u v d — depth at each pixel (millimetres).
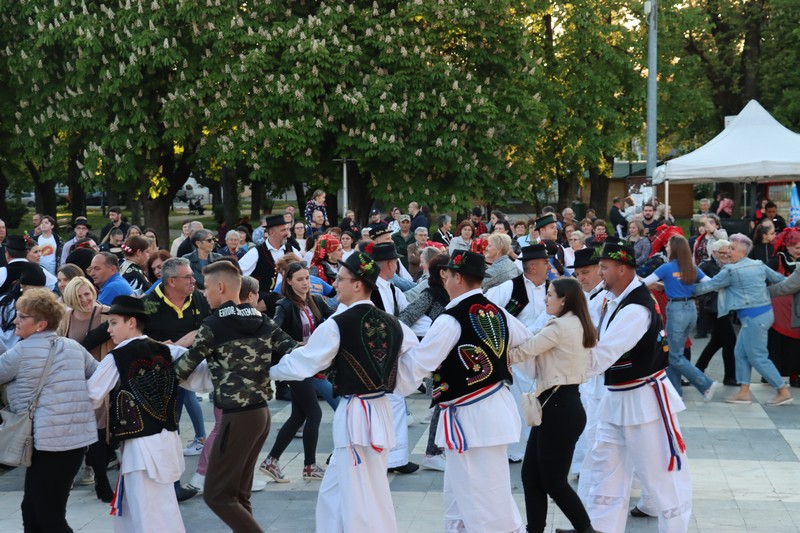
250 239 19188
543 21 32562
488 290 8148
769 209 19688
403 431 7918
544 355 5754
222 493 5668
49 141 26562
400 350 5648
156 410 5629
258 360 5699
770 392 11148
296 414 7812
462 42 25953
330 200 28625
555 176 34812
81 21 23875
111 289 8188
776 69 34750
